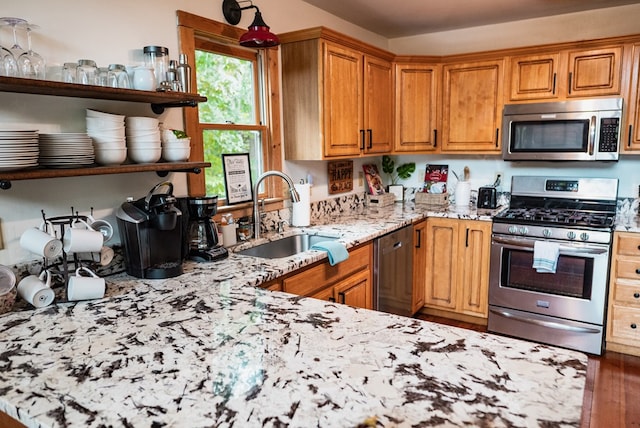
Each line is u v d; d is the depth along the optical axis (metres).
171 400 0.92
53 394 0.96
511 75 3.37
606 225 2.86
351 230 2.81
